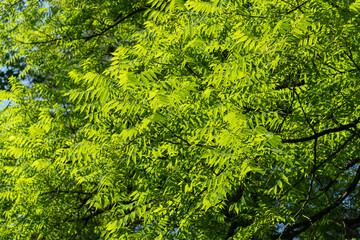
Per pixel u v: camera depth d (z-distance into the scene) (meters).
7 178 9.10
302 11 4.79
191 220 6.31
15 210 9.08
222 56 6.50
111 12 12.66
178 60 5.95
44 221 8.98
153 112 4.51
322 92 5.50
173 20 5.99
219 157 4.58
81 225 9.91
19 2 12.54
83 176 6.08
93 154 5.80
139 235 5.50
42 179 8.72
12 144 8.52
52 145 7.86
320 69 5.36
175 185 5.70
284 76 5.30
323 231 8.58
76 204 9.76
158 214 5.78
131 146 5.27
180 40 5.82
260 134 4.18
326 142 6.89
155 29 6.02
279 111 5.84
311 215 8.56
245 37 4.22
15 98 9.09
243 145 4.38
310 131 6.51
